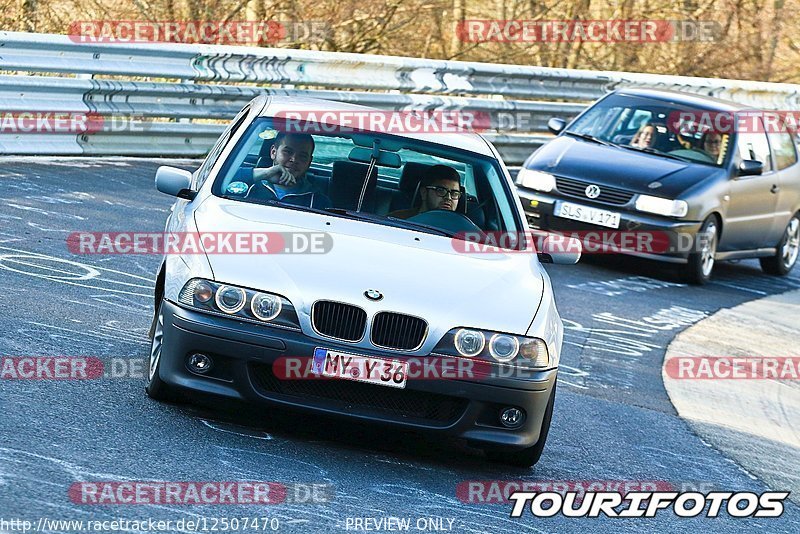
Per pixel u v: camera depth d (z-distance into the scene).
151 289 28.19
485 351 18.22
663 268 46.59
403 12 74.25
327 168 21.70
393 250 19.62
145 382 20.14
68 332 22.62
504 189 22.72
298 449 18.27
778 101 77.44
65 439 16.53
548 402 19.31
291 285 18.06
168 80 53.66
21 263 27.84
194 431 18.08
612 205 42.03
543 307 19.38
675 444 23.81
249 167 21.50
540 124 61.72
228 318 17.91
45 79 40.59
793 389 31.73
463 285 19.11
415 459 19.16
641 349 32.78
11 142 40.59
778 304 44.03
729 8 92.31
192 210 20.17
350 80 52.56
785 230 49.91
